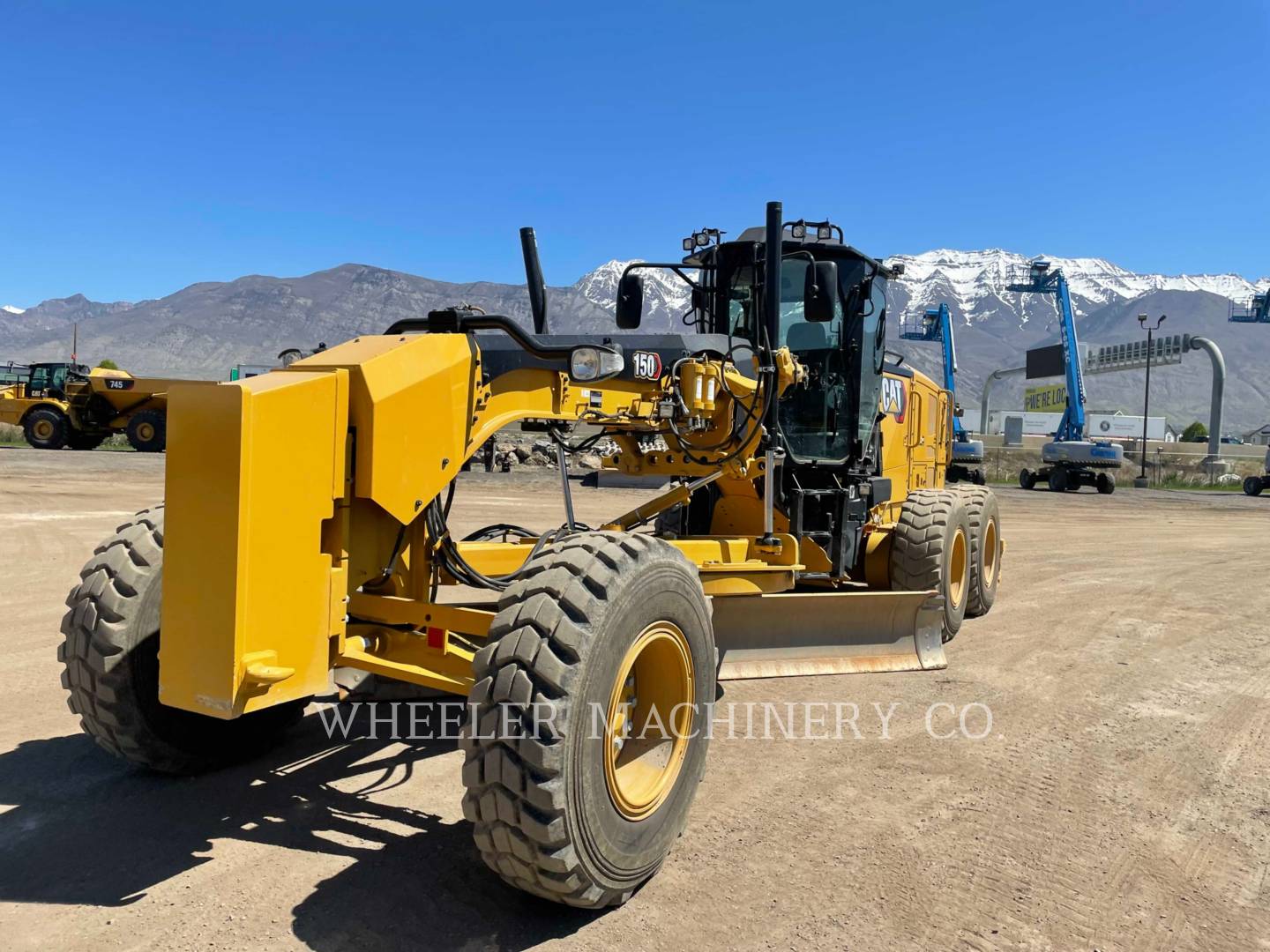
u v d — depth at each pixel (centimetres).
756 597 531
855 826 379
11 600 752
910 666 596
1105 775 441
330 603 314
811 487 680
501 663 284
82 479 1895
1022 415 11494
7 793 386
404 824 367
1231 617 838
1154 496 3300
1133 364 7319
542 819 274
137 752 380
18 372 2875
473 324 371
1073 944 296
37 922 291
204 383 286
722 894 321
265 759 432
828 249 664
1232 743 491
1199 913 317
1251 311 8531
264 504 287
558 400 423
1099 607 870
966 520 739
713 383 514
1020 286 7612
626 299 673
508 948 284
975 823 384
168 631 289
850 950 288
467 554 477
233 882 318
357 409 317
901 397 810
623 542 322
